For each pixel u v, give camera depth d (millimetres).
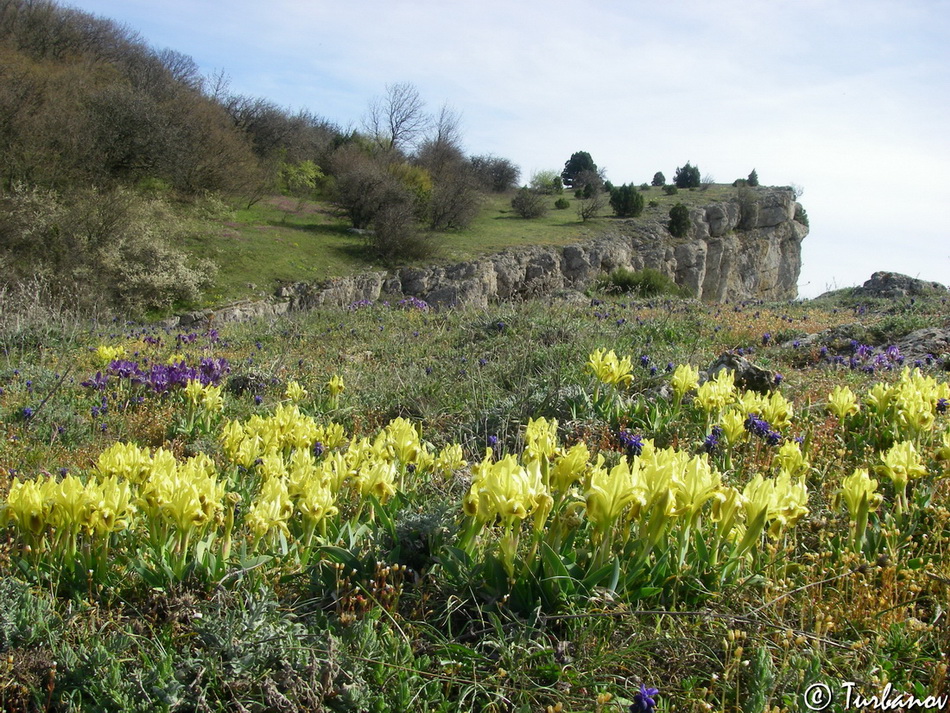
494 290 35531
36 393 8656
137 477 3709
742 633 2721
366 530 3635
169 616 2914
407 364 10250
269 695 2453
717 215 53125
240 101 48875
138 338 14453
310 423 5039
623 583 3018
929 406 4781
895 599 3059
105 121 32500
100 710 2443
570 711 2512
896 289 21484
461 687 2629
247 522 3404
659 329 11617
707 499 3137
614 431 5930
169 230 29422
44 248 24688
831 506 3986
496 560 3125
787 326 12805
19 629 2740
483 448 6117
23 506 3160
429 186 44188
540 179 71000
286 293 29125
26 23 41656
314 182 47312
